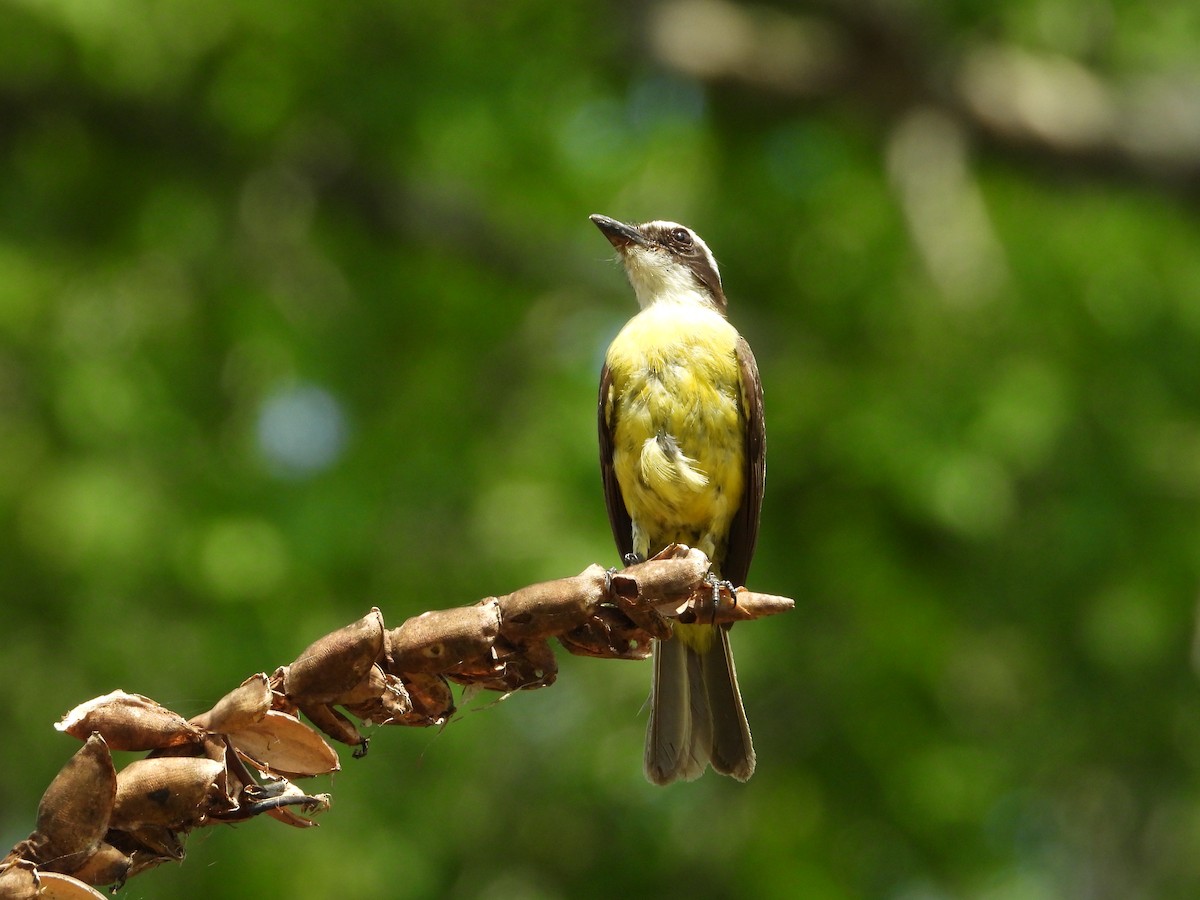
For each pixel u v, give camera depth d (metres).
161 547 13.02
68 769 3.57
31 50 15.10
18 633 13.32
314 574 13.29
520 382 15.76
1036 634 14.00
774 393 14.55
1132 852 14.59
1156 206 15.91
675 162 16.75
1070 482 14.03
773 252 16.50
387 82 15.14
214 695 12.60
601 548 13.23
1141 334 14.84
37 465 13.71
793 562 14.04
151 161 16.03
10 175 15.71
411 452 14.93
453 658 4.09
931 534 14.27
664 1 15.65
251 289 15.33
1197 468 14.13
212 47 15.28
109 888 3.73
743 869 13.28
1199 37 16.05
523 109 15.45
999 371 14.01
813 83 15.59
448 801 13.38
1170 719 13.85
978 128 15.38
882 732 13.58
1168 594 13.64
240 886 12.50
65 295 14.67
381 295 16.28
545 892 13.28
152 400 13.91
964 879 13.66
